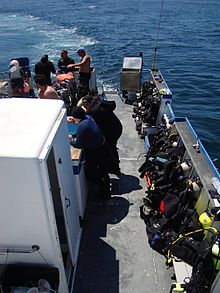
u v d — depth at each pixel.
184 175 5.05
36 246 3.49
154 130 7.29
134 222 5.25
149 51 30.44
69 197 4.11
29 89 8.64
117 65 24.67
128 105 9.52
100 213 5.43
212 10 58.75
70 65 8.70
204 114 16.94
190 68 25.58
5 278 3.58
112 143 5.78
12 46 29.83
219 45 33.91
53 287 3.71
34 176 2.97
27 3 68.44
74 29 39.44
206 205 4.24
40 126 3.40
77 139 4.92
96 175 5.35
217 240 3.63
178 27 43.22
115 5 65.06
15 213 3.23
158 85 7.54
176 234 4.45
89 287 4.26
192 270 3.94
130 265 4.54
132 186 6.04
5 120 3.52
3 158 2.89
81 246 4.84
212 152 13.41
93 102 5.64
